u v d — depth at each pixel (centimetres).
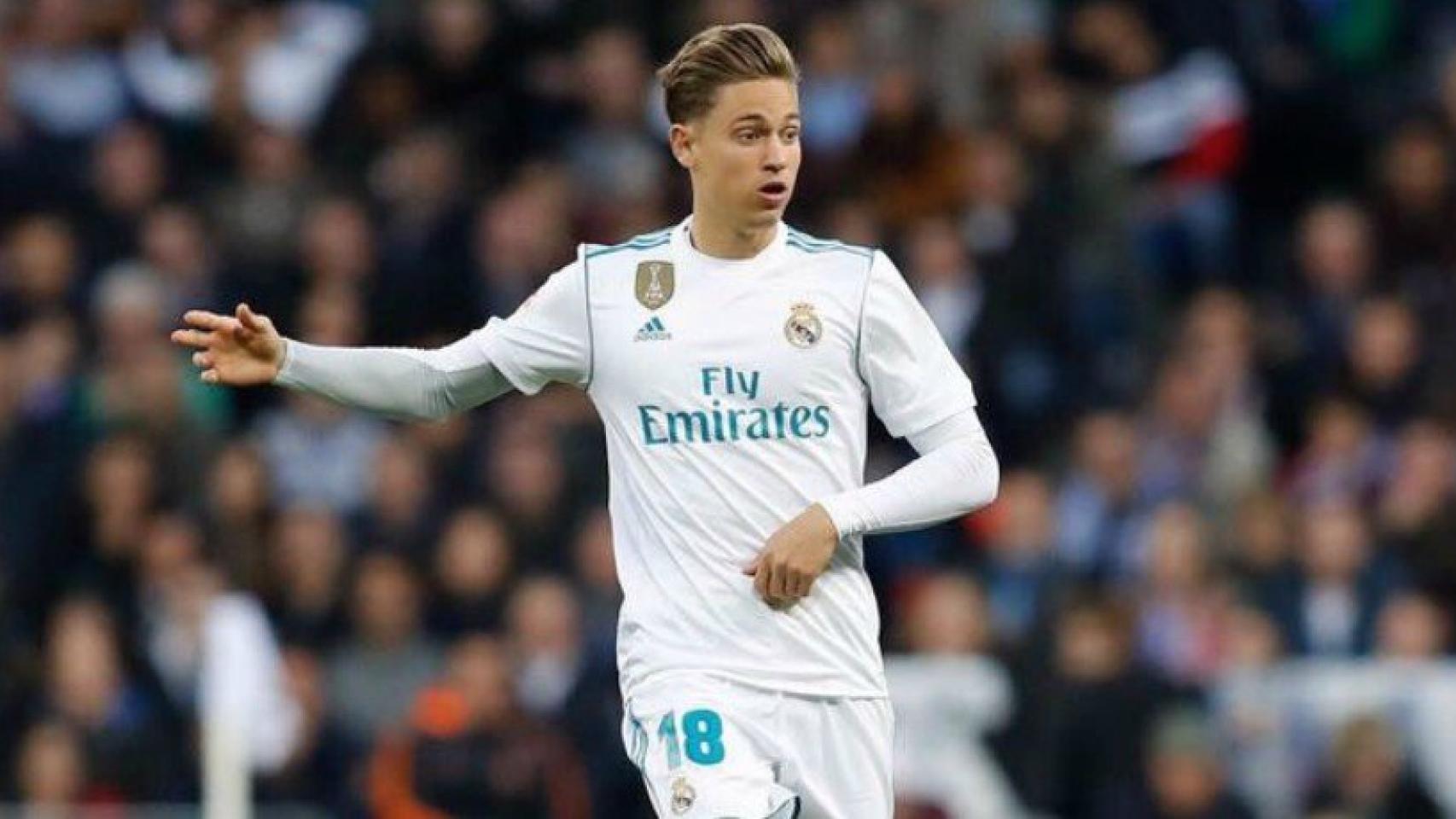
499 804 4638
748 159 2603
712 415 2627
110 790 4831
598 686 4778
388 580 5003
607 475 5197
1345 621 4966
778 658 2619
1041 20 6334
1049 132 5775
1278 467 5628
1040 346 5559
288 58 6350
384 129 6034
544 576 4972
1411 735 4725
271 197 5859
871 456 5253
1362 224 5881
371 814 4719
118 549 5181
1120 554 5100
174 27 6309
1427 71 6350
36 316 5759
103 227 5862
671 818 2594
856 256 2655
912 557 5288
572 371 2677
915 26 6094
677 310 2641
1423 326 5588
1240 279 6088
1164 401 5362
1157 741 4662
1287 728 4747
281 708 4806
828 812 2641
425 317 5700
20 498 5275
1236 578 5041
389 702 4947
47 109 6100
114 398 5341
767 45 2614
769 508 2620
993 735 4706
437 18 6094
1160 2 6344
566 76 6081
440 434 5269
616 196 5806
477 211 5794
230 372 2630
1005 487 5397
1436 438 5206
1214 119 6212
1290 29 6350
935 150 5762
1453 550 5066
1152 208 6125
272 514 5300
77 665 4891
